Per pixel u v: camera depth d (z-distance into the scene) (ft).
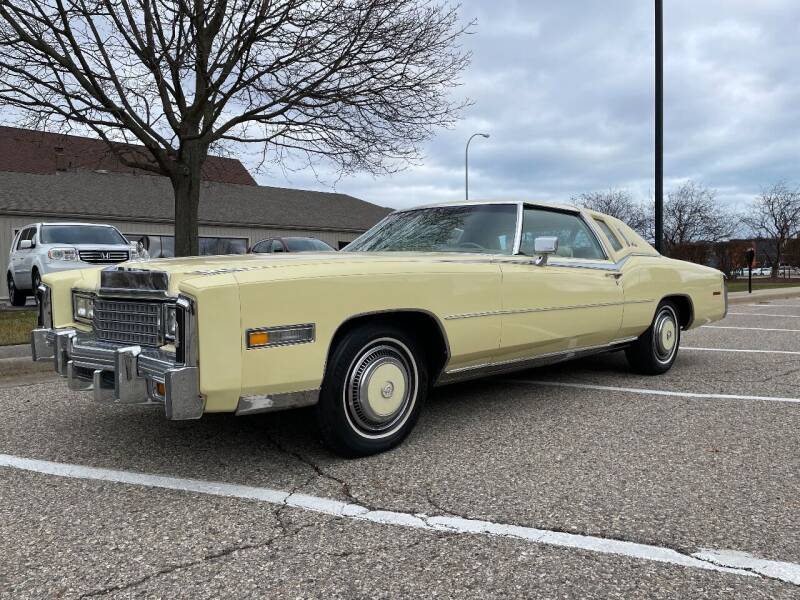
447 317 12.30
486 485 10.24
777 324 34.96
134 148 37.81
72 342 12.05
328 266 10.86
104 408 15.62
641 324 17.97
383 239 16.11
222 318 9.45
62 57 31.50
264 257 12.12
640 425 13.71
